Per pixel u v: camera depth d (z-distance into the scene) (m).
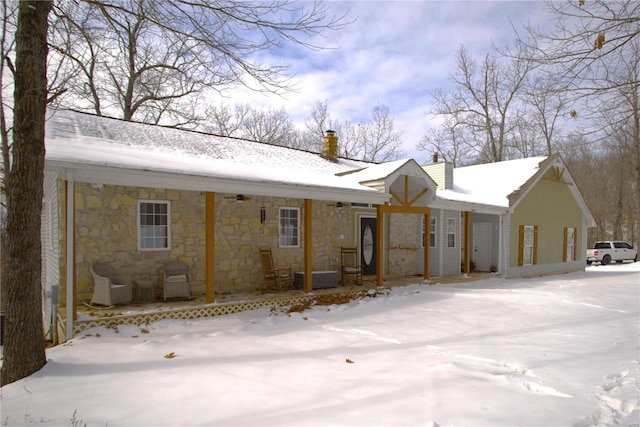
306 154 15.55
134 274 8.75
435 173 17.08
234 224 10.20
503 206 15.23
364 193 10.41
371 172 11.99
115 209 8.55
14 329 4.88
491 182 17.77
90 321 6.75
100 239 8.37
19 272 4.91
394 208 11.48
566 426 3.58
